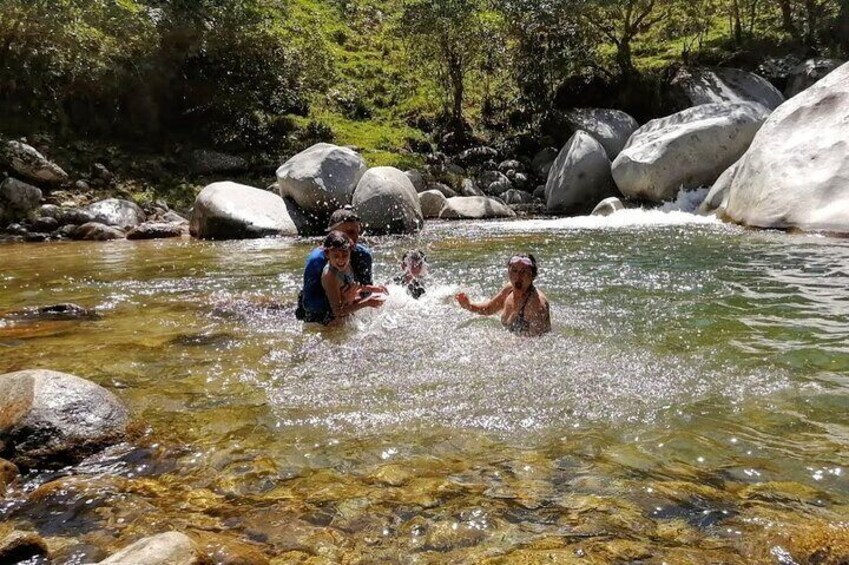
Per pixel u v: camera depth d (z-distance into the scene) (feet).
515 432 11.62
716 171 47.83
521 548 8.36
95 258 34.53
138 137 57.00
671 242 31.91
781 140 38.70
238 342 17.47
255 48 62.39
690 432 11.34
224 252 35.65
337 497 9.74
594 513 9.06
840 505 9.07
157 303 22.79
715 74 63.00
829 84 39.32
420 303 20.30
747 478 9.83
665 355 15.19
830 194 33.68
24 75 52.70
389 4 86.12
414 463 10.64
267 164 57.82
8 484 10.34
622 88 66.13
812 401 12.44
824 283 21.52
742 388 13.16
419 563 8.17
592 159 54.29
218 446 11.50
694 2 67.67
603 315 18.60
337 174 44.86
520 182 61.21
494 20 68.28
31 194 46.39
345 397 13.43
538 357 15.29
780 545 8.21
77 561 8.37
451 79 69.67
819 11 67.51
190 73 59.93
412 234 40.42
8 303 23.58
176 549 7.83
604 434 11.40
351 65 73.05
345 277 18.65
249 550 8.43
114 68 55.52
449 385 13.83
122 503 9.77
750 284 21.80
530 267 16.99
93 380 14.74
